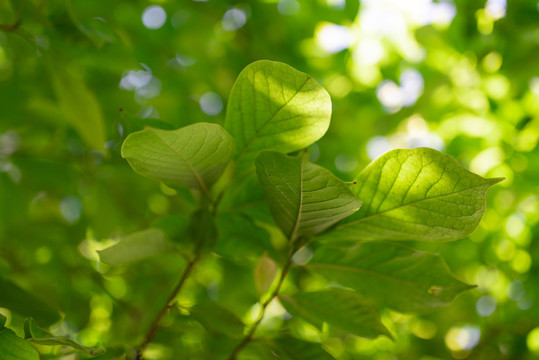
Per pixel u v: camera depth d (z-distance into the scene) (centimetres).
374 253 70
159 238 69
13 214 118
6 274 97
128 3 130
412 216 67
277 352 72
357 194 67
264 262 73
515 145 127
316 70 142
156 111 141
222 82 140
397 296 71
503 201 134
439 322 145
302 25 136
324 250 71
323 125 67
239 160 69
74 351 72
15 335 67
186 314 72
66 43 82
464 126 132
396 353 147
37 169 116
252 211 72
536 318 125
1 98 109
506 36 109
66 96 87
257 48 139
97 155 120
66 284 92
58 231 120
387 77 143
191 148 66
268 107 67
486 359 126
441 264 70
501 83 122
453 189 66
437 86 125
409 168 66
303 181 65
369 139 144
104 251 68
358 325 71
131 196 135
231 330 72
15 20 81
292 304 72
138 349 71
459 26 117
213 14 135
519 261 133
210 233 71
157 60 135
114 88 125
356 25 136
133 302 114
